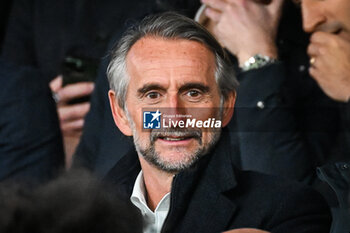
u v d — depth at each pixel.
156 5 7.14
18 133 6.25
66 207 2.45
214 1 7.09
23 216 2.38
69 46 7.96
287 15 7.18
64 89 7.71
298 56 7.15
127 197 4.96
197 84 4.91
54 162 6.35
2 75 6.39
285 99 6.64
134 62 5.00
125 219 2.58
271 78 6.70
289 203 4.90
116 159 5.94
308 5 7.08
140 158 4.98
